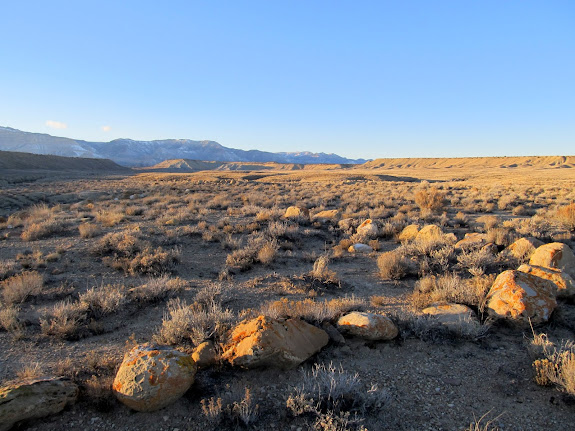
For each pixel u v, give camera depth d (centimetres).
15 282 754
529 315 590
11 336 581
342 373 466
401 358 525
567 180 5053
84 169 15888
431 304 691
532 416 396
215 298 739
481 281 744
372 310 704
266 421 391
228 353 483
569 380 416
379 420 396
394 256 967
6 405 353
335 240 1362
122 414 392
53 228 1383
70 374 462
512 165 18700
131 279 894
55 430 367
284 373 478
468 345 556
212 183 5166
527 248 948
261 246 1162
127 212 1902
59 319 618
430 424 391
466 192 3344
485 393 442
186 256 1108
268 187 4269
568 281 689
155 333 603
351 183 5278
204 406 388
